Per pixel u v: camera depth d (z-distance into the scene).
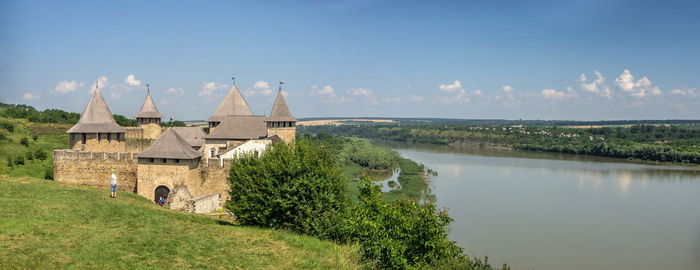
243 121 61.12
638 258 51.62
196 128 66.38
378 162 116.31
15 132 99.12
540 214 70.12
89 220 26.72
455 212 70.50
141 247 22.70
